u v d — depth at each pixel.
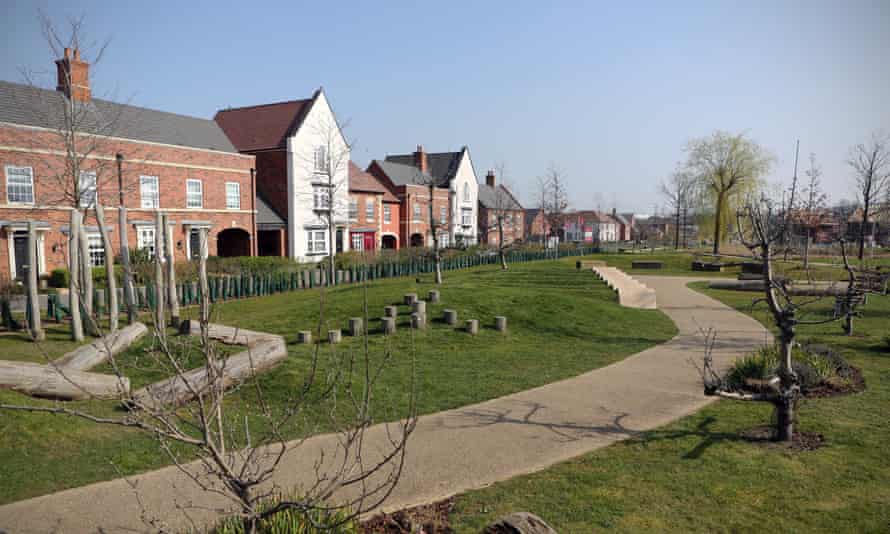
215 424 8.42
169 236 16.39
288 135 38.38
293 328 15.80
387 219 49.97
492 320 16.45
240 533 4.92
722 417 8.62
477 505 5.86
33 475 6.66
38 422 7.90
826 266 32.78
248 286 23.50
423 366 12.08
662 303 22.84
